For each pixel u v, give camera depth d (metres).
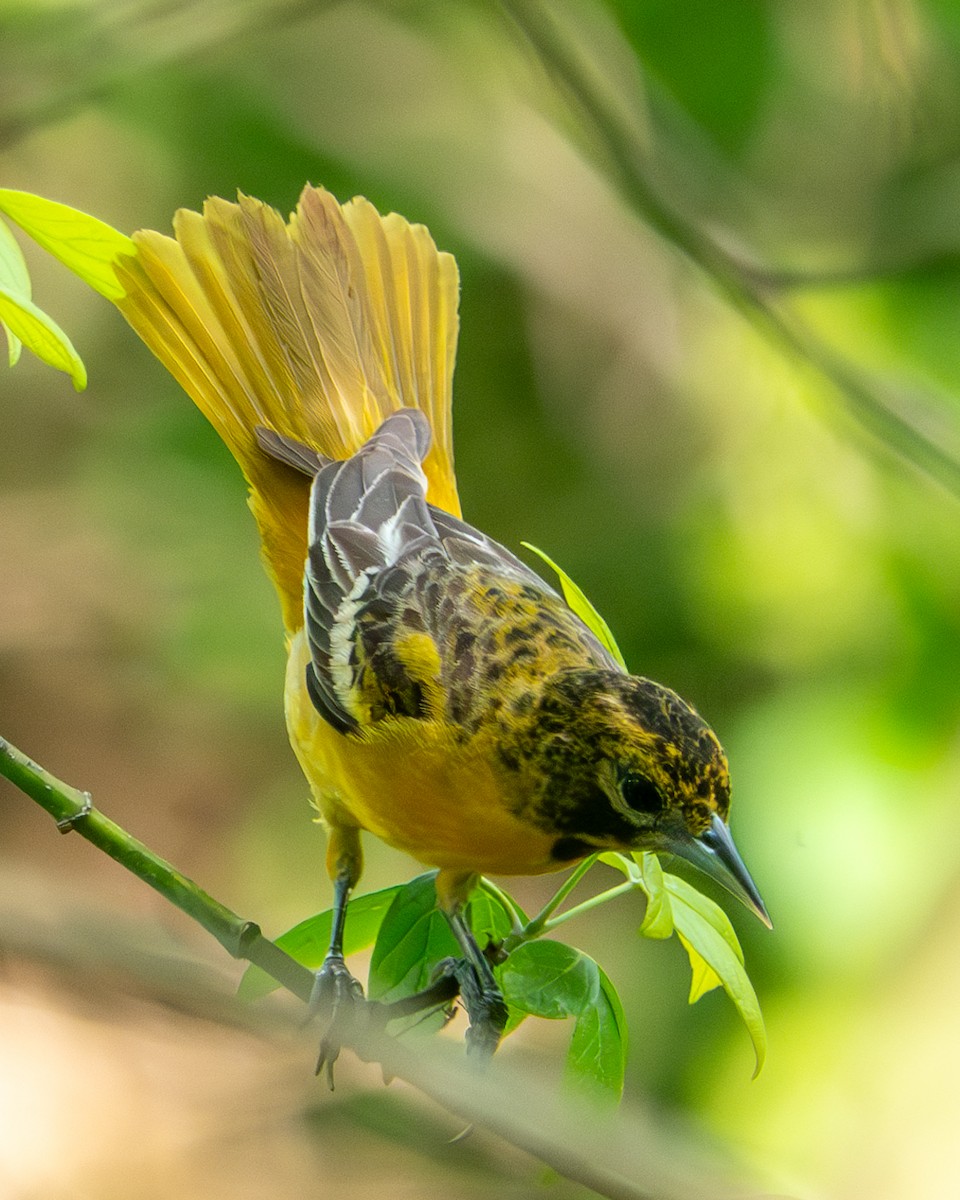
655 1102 10.41
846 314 11.00
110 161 13.91
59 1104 11.38
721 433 13.12
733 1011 10.51
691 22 11.35
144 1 10.62
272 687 14.13
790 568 11.79
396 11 13.80
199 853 14.67
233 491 14.41
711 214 10.70
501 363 14.52
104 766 14.97
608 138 9.91
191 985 3.33
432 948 6.05
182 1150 10.71
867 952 10.05
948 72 10.80
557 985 5.20
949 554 10.92
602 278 14.45
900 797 10.29
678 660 12.15
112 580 15.07
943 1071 9.94
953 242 10.66
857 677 10.86
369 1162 8.55
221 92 13.37
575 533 13.57
